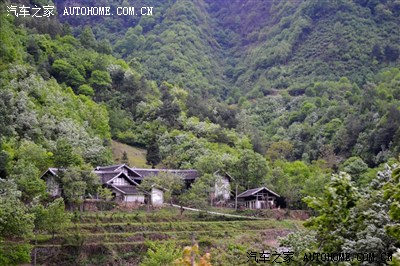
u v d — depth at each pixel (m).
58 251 47.62
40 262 45.94
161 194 72.31
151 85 134.88
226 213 71.94
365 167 90.69
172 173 75.69
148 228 58.12
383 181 18.64
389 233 12.75
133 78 128.00
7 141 68.81
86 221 56.88
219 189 77.56
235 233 61.00
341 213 15.02
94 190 63.84
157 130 107.88
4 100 77.75
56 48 124.81
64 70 116.06
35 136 76.75
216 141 107.50
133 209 66.06
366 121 117.62
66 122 85.69
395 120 106.81
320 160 103.50
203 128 107.88
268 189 78.81
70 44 133.38
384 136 104.69
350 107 135.88
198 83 194.38
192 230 60.25
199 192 71.75
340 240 16.23
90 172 62.47
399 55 187.25
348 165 93.75
